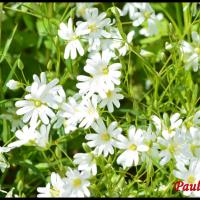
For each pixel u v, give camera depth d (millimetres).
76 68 560
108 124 497
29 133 506
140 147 483
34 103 509
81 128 545
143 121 549
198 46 560
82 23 543
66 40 548
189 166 486
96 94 531
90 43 547
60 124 529
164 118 504
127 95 522
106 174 493
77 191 481
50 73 545
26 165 555
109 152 511
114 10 545
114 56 536
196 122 514
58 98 507
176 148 489
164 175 533
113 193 500
